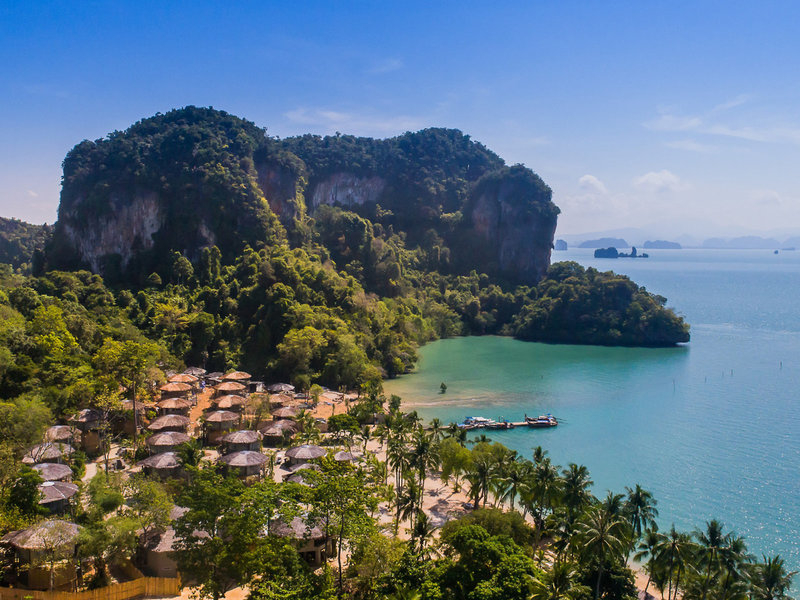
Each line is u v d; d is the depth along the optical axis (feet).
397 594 155.74
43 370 317.22
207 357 511.81
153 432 306.76
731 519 256.11
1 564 167.73
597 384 534.37
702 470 312.29
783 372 593.42
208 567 163.73
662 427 393.29
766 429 388.78
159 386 398.62
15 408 250.57
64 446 253.03
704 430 386.52
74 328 414.00
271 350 525.75
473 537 169.17
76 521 191.62
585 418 416.87
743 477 302.66
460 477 289.94
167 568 181.78
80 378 320.29
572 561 187.42
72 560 171.94
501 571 159.74
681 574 179.93
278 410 346.74
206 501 169.07
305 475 188.75
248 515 164.55
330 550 197.06
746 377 567.59
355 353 501.56
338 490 167.12
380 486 233.14
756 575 163.84
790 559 225.15
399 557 170.91
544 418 401.29
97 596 163.73
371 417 375.45
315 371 494.18
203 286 631.15
